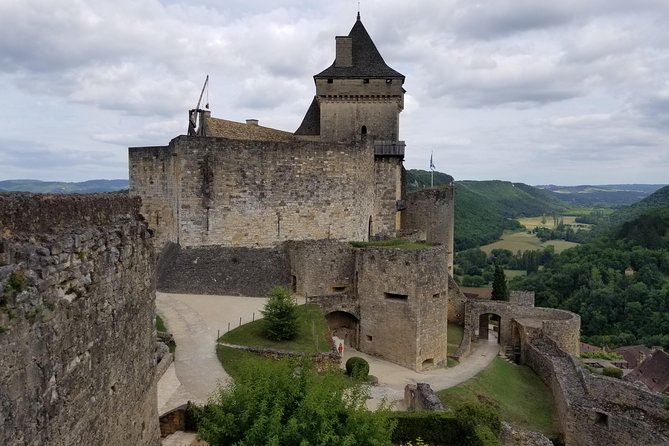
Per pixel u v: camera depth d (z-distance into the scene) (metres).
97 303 10.81
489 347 48.66
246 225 41.62
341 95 55.50
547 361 41.28
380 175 54.69
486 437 21.84
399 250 37.34
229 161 40.59
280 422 13.95
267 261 40.88
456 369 39.00
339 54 56.81
